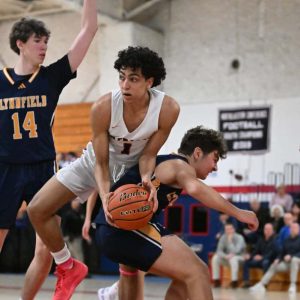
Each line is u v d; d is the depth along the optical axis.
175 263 7.58
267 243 21.41
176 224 24.94
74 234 23.73
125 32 25.06
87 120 26.83
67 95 27.38
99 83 26.41
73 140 27.12
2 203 8.80
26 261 25.73
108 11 24.86
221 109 25.25
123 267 9.24
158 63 7.71
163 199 7.93
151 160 8.05
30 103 8.67
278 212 22.19
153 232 7.69
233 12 25.23
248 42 24.95
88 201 9.94
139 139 8.06
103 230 7.91
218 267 22.05
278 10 24.50
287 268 20.88
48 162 8.84
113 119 7.91
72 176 8.55
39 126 8.72
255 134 24.61
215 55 25.48
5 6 26.91
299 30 24.17
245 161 24.66
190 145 8.17
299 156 23.89
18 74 8.77
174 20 26.12
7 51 28.06
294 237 20.89
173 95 26.08
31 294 9.25
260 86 24.69
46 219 8.63
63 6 23.33
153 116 7.92
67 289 8.95
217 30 25.47
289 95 24.22
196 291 7.52
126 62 7.58
